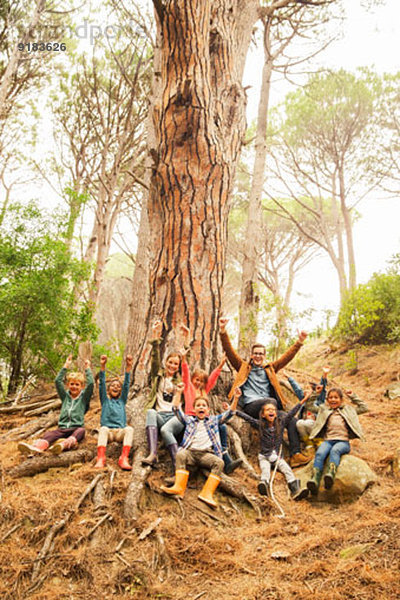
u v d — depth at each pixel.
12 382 7.90
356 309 13.39
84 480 4.02
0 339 7.70
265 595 2.91
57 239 8.26
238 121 6.19
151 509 3.80
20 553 3.18
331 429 4.78
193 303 5.36
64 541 3.30
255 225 10.50
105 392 4.74
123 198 13.23
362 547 3.27
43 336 7.86
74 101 12.15
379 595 2.74
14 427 5.74
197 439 4.31
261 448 4.84
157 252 5.62
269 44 11.21
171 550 3.34
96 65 11.72
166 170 5.56
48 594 2.90
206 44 5.63
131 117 11.44
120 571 3.11
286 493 4.53
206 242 5.50
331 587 2.90
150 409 4.65
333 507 4.24
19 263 7.84
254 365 5.55
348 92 17.12
